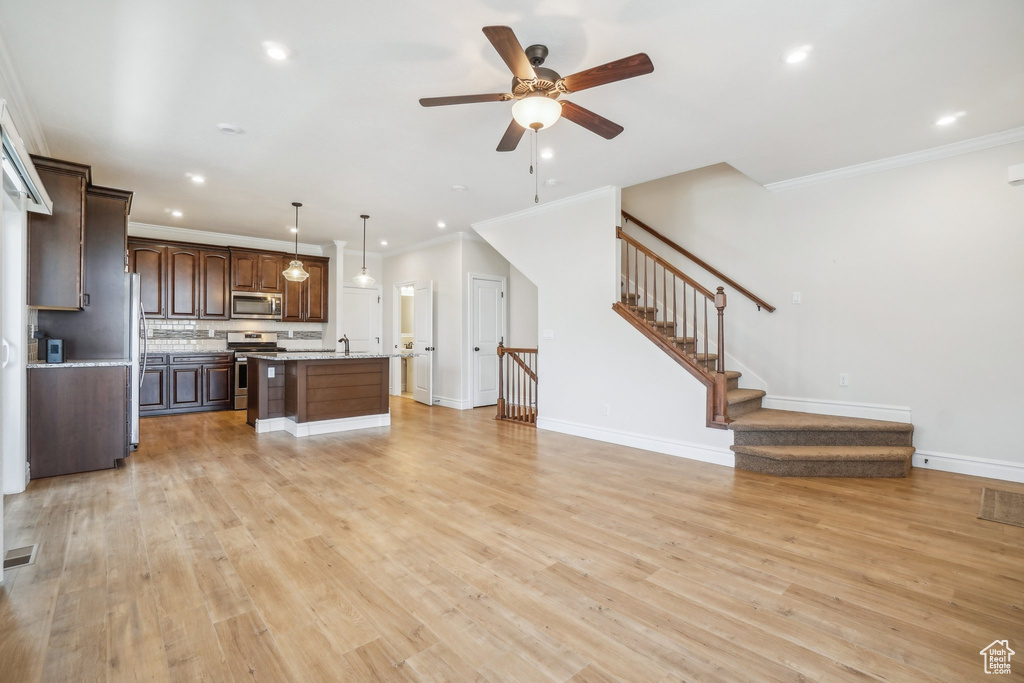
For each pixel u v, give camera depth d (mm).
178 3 2121
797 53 2500
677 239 5359
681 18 2238
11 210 3102
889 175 3994
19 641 1671
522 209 5602
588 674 1541
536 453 4383
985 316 3611
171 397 6273
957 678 1517
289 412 5262
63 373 3586
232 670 1550
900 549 2426
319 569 2215
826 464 3650
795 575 2172
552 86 2301
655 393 4469
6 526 2650
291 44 2439
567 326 5250
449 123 3344
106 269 4199
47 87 2834
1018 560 2307
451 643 1694
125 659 1591
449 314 7230
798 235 4492
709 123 3320
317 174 4398
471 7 2166
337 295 7535
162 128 3406
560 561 2307
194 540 2504
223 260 6789
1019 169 3039
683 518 2840
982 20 2209
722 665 1583
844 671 1553
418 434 5207
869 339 4129
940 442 3814
